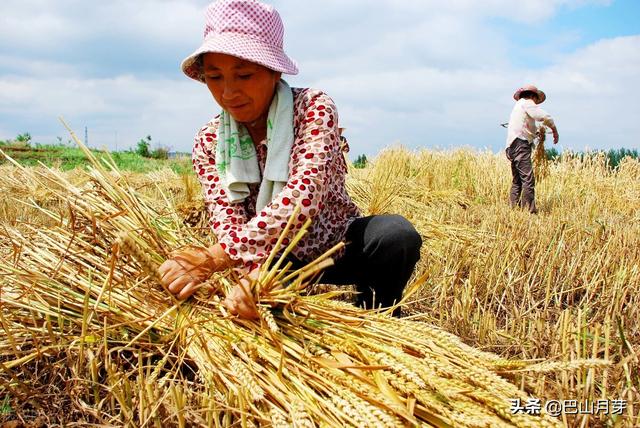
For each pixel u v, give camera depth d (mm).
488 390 1456
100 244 2354
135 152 32156
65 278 2197
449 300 3258
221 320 1924
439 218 6445
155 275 1863
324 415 1440
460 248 4379
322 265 1749
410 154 11539
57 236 2410
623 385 1933
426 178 10578
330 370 1589
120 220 2361
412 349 1681
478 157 11594
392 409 1396
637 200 9648
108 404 1794
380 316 1867
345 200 2486
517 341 2504
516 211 7211
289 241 2061
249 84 2074
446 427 1399
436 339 1712
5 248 2539
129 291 2051
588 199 9156
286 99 2201
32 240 2482
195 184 5352
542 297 3471
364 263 2492
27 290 2066
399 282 2521
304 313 1883
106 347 1837
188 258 2070
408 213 6609
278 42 2107
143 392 1679
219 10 2043
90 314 2049
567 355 1960
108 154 2609
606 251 4023
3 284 2225
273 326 1671
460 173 11055
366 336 1761
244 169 2279
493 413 1420
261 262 2023
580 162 11688
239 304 1847
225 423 1576
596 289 3504
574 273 3533
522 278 3461
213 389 1657
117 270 2215
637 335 2545
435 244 4770
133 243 1781
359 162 14633
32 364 2010
